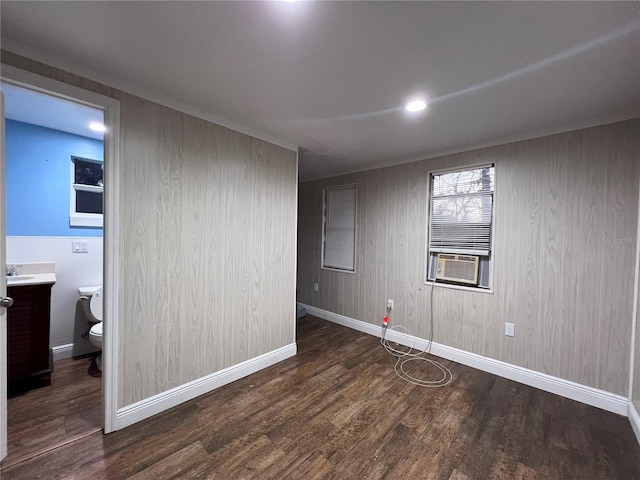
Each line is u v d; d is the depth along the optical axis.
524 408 2.13
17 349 2.20
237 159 2.40
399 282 3.38
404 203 3.34
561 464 1.61
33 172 2.63
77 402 2.08
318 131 2.53
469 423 1.95
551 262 2.36
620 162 2.08
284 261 2.85
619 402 2.07
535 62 1.50
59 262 2.76
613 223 2.11
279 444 1.73
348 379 2.52
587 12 1.15
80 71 1.62
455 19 1.21
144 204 1.89
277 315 2.81
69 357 2.81
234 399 2.18
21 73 1.45
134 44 1.43
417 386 2.42
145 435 1.78
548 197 2.37
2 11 1.19
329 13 1.19
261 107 2.09
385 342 3.39
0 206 1.49
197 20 1.25
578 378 2.25
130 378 1.87
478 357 2.75
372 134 2.57
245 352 2.54
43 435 1.75
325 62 1.55
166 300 2.02
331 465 1.59
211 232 2.26
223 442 1.74
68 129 2.73
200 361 2.23
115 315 1.78
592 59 1.45
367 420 1.97
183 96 1.95
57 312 2.75
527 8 1.14
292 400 2.19
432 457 1.65
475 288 2.78
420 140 2.70
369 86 1.78
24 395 2.16
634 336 2.00
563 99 1.87
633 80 1.64
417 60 1.51
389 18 1.21
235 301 2.45
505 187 2.60
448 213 3.01
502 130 2.41
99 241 2.97
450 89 1.79
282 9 1.17
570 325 2.28
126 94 1.80
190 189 2.12
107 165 1.74
